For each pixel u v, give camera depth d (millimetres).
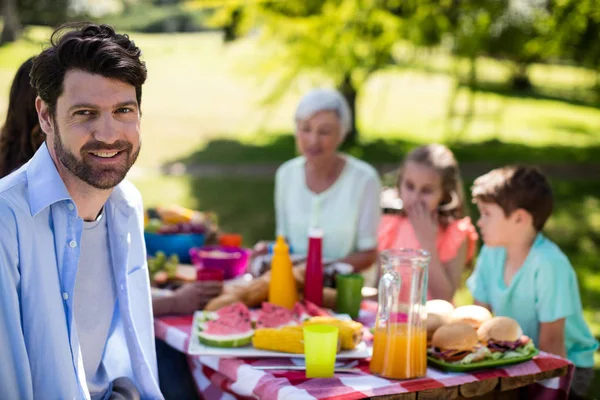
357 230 3561
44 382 1843
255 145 13289
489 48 9742
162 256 2916
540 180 2660
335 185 3555
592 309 5457
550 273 2586
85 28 1828
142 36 26000
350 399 1899
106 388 2125
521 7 9516
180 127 14672
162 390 2750
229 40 9336
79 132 1777
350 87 11586
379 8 8422
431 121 16234
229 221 8305
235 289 2664
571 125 17344
